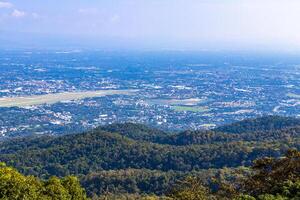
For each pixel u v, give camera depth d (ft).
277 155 269.23
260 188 121.80
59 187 113.29
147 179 261.65
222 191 131.03
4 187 101.86
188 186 141.90
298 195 111.34
